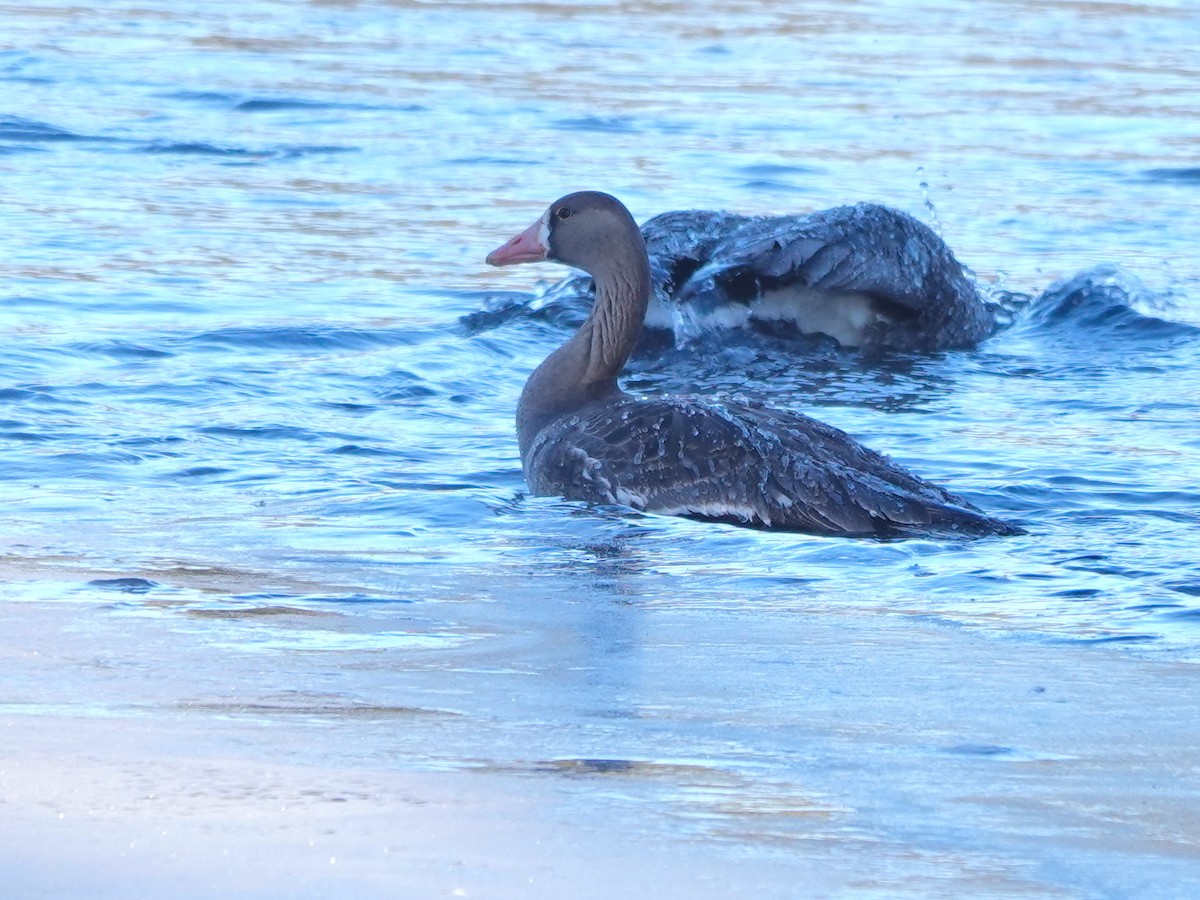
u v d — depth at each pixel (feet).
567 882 19.01
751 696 26.48
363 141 99.04
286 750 23.07
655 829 20.70
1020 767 23.47
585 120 107.86
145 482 42.16
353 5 155.02
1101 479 44.52
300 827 20.24
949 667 28.40
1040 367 60.39
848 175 93.86
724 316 64.28
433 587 33.22
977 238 80.69
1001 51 143.54
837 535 39.14
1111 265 74.02
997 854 20.43
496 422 50.67
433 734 24.09
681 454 41.32
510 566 35.22
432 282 68.80
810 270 62.59
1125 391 56.03
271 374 54.29
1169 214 86.79
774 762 23.40
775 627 30.83
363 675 27.02
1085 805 22.09
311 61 126.52
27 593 31.40
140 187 84.58
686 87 122.01
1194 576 35.47
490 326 62.59
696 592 33.42
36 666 26.73
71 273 66.85
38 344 56.08
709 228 66.64
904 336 64.28
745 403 43.55
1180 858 20.47
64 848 19.38
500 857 19.61
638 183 89.51
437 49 134.72
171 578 33.09
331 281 68.18
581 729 24.61
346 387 53.52
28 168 87.35
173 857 19.25
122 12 145.79
